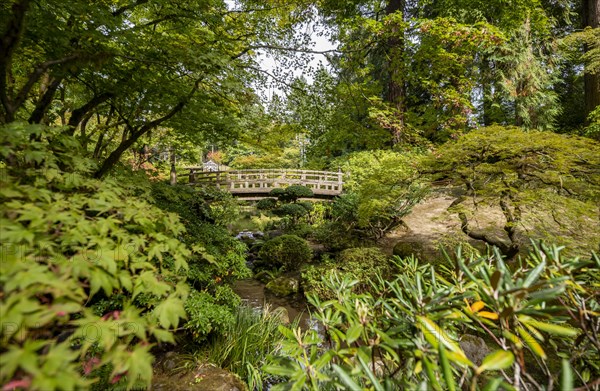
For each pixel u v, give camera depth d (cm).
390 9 751
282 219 993
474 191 394
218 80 247
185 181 1106
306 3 431
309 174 1162
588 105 735
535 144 329
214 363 256
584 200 341
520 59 812
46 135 133
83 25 235
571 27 984
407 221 829
